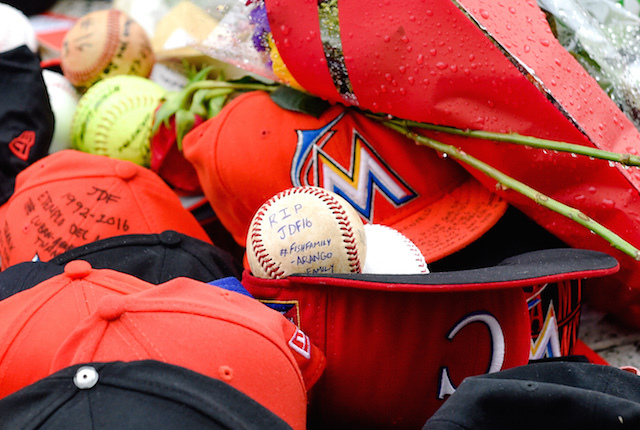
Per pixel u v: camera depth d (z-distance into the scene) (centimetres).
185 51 255
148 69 259
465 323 226
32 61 253
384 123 238
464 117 232
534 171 232
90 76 257
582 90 232
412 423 228
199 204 253
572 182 232
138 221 239
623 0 248
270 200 229
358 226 228
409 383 226
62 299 225
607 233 228
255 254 228
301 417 222
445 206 239
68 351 219
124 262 233
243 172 238
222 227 255
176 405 216
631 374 222
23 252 238
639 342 244
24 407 216
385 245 231
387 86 233
